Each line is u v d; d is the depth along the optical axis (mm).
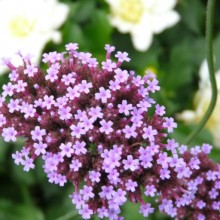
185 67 470
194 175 302
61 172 271
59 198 443
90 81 280
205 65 456
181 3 490
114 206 265
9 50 438
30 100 278
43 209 444
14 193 448
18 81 280
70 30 448
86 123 264
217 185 300
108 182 268
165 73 471
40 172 429
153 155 268
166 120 275
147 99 278
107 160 260
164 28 478
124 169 267
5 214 430
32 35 437
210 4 317
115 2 463
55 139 269
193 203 302
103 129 264
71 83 278
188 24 488
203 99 447
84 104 273
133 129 265
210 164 304
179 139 426
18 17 444
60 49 446
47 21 439
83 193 267
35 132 270
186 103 471
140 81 277
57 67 280
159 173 267
